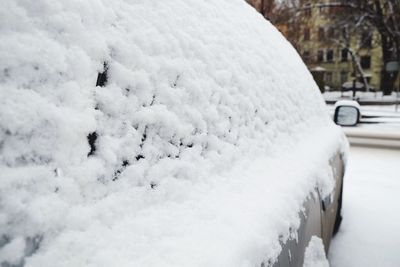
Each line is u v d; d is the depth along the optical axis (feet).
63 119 2.12
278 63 6.34
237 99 4.16
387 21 97.66
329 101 78.38
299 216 3.78
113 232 2.22
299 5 115.03
